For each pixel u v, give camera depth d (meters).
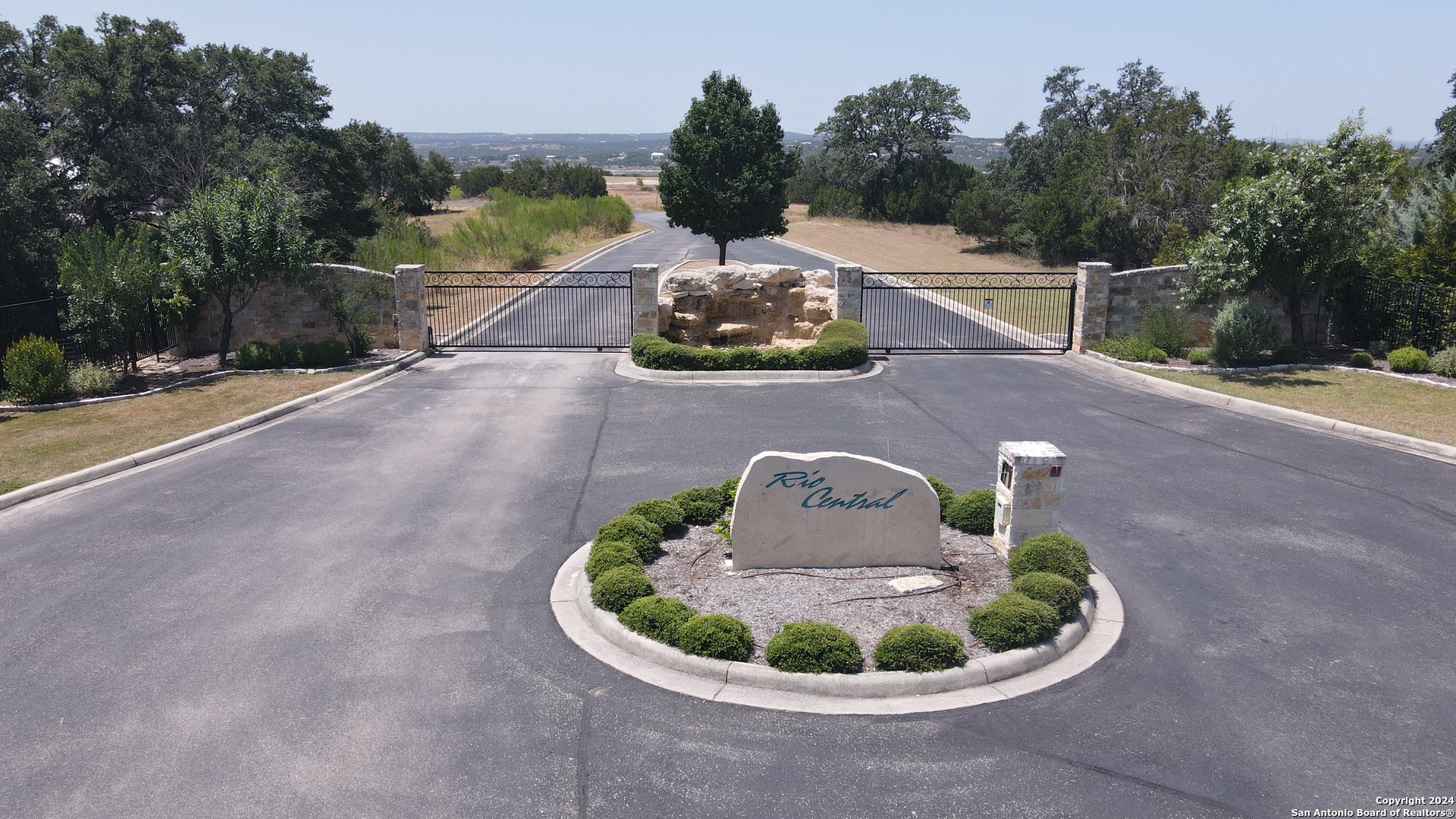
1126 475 11.95
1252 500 10.96
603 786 5.70
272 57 31.69
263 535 9.84
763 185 32.38
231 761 5.93
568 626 7.79
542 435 13.94
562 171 80.12
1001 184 65.12
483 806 5.51
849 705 6.59
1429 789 5.66
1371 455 12.74
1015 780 5.74
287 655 7.28
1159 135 42.69
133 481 11.75
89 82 25.98
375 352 20.30
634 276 20.12
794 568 8.63
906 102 75.12
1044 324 25.05
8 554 9.31
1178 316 20.06
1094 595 8.36
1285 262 18.28
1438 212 21.17
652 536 9.01
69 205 26.06
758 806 5.50
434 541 9.68
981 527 9.56
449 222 57.47
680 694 6.74
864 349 18.81
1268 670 7.09
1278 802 5.54
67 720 6.38
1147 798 5.58
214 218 17.97
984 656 7.05
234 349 20.77
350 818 5.40
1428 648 7.43
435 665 7.14
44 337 17.12
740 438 13.80
